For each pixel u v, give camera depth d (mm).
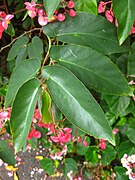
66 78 292
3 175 680
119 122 598
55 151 657
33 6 349
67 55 317
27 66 323
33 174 687
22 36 473
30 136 446
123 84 317
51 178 680
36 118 422
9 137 679
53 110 390
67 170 653
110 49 344
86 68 314
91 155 634
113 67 312
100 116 285
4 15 382
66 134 429
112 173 642
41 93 327
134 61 402
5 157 475
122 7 285
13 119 299
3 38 656
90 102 286
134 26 365
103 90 321
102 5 371
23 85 292
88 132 289
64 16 344
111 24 344
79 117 289
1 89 567
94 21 344
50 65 302
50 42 348
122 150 596
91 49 312
